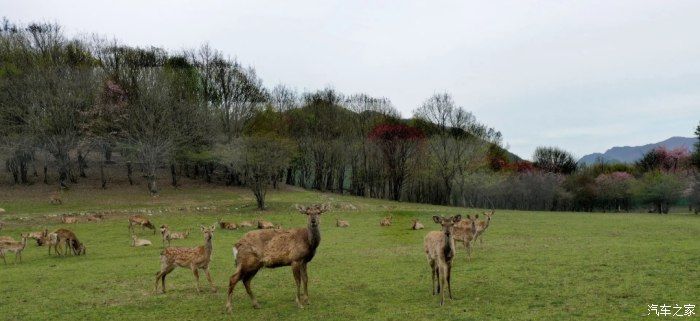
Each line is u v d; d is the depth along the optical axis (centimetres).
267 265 1263
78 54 5841
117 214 3991
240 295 1438
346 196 6162
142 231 3331
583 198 7594
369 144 7525
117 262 2172
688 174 7275
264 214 4194
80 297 1473
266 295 1425
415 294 1354
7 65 5234
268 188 6069
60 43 5841
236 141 4709
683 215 5119
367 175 7775
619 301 1166
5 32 5703
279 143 4500
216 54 6438
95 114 5322
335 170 8081
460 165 7144
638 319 1027
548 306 1155
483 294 1307
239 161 4459
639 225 3512
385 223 3603
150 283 1658
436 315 1130
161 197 4922
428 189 7962
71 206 4203
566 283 1373
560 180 7944
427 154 7369
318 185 7594
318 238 1279
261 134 4628
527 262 1753
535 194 7469
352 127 7675
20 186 5100
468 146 7250
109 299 1438
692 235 2781
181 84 5919
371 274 1686
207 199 4928
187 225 3606
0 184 5156
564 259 1769
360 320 1120
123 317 1235
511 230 3188
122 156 6362
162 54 6306
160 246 2742
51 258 2375
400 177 7388
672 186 6644
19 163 5403
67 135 4994
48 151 5344
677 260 1625
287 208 4519
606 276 1434
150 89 5369
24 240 2333
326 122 7406
